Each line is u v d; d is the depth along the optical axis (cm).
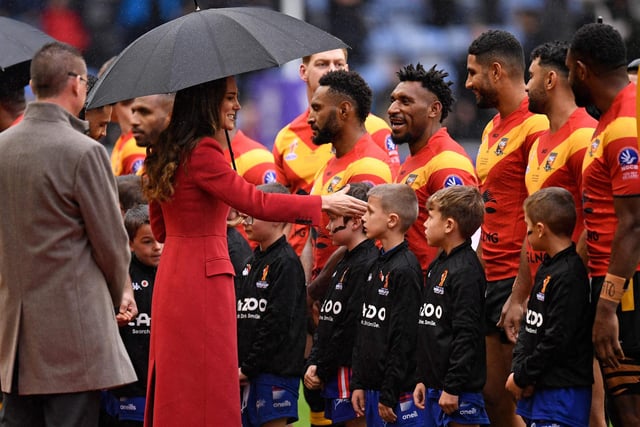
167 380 1831
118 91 1789
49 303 1795
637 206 1783
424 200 2308
